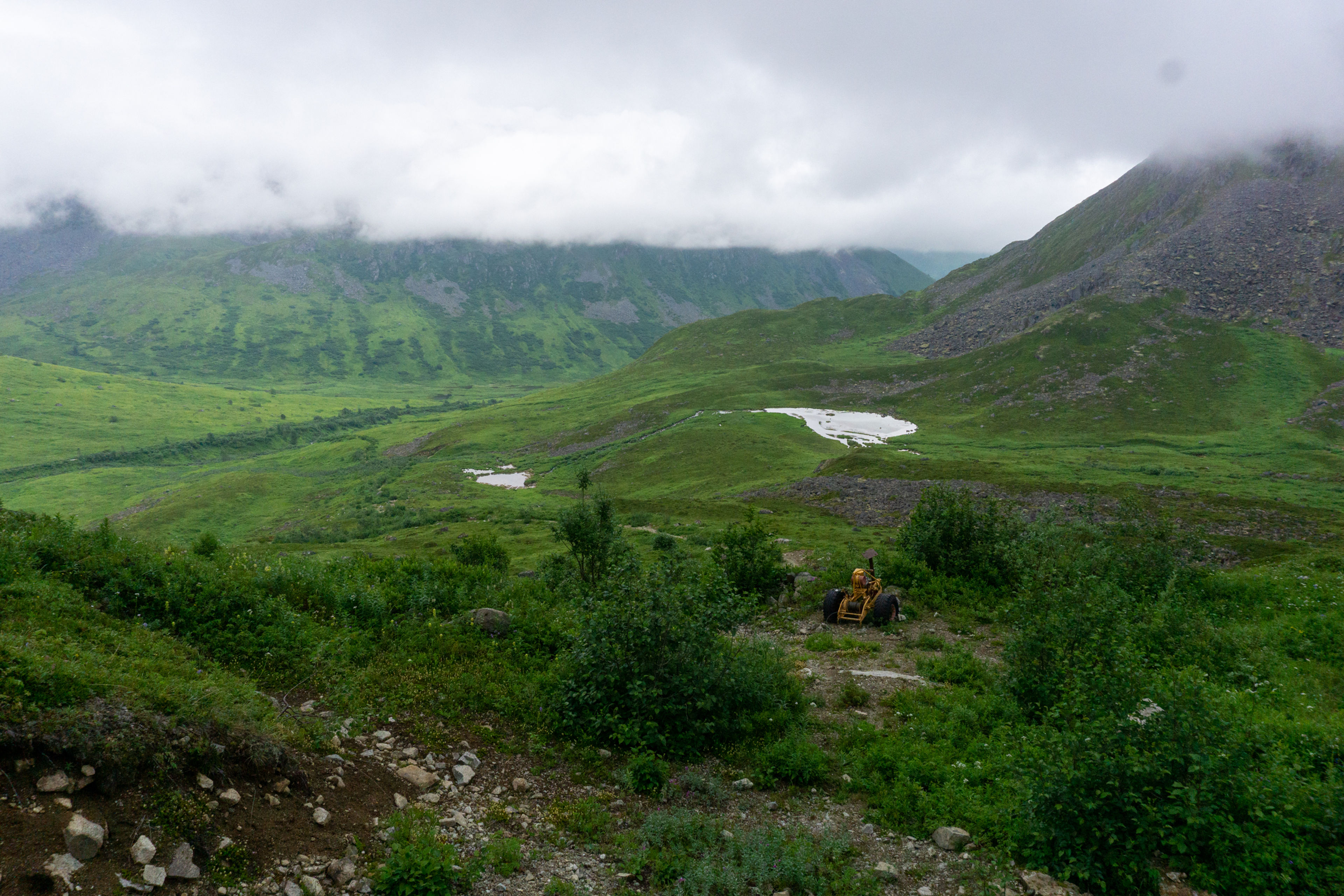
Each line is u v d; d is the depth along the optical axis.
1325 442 135.50
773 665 13.83
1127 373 183.75
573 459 170.62
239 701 8.48
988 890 7.18
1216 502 76.81
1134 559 21.67
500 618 15.16
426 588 17.45
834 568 25.09
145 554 12.97
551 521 97.06
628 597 12.05
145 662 8.56
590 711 11.21
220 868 6.07
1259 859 6.90
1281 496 93.88
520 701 11.59
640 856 7.74
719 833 8.43
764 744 11.09
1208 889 6.95
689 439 160.50
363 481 172.00
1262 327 195.88
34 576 10.88
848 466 111.31
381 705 10.74
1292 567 24.09
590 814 8.72
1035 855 7.61
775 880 7.46
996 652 16.86
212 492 164.12
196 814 6.27
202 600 11.93
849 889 7.34
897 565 23.73
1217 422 155.75
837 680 14.87
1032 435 158.62
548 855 7.75
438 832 7.72
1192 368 181.88
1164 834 7.21
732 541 23.80
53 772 5.84
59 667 6.66
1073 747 7.78
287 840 6.70
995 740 10.73
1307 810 7.38
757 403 199.62
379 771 8.70
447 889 6.61
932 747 10.92
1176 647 14.31
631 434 185.88
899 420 183.00
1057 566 18.22
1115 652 9.84
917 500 80.56
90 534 13.45
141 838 5.80
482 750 10.07
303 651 11.59
